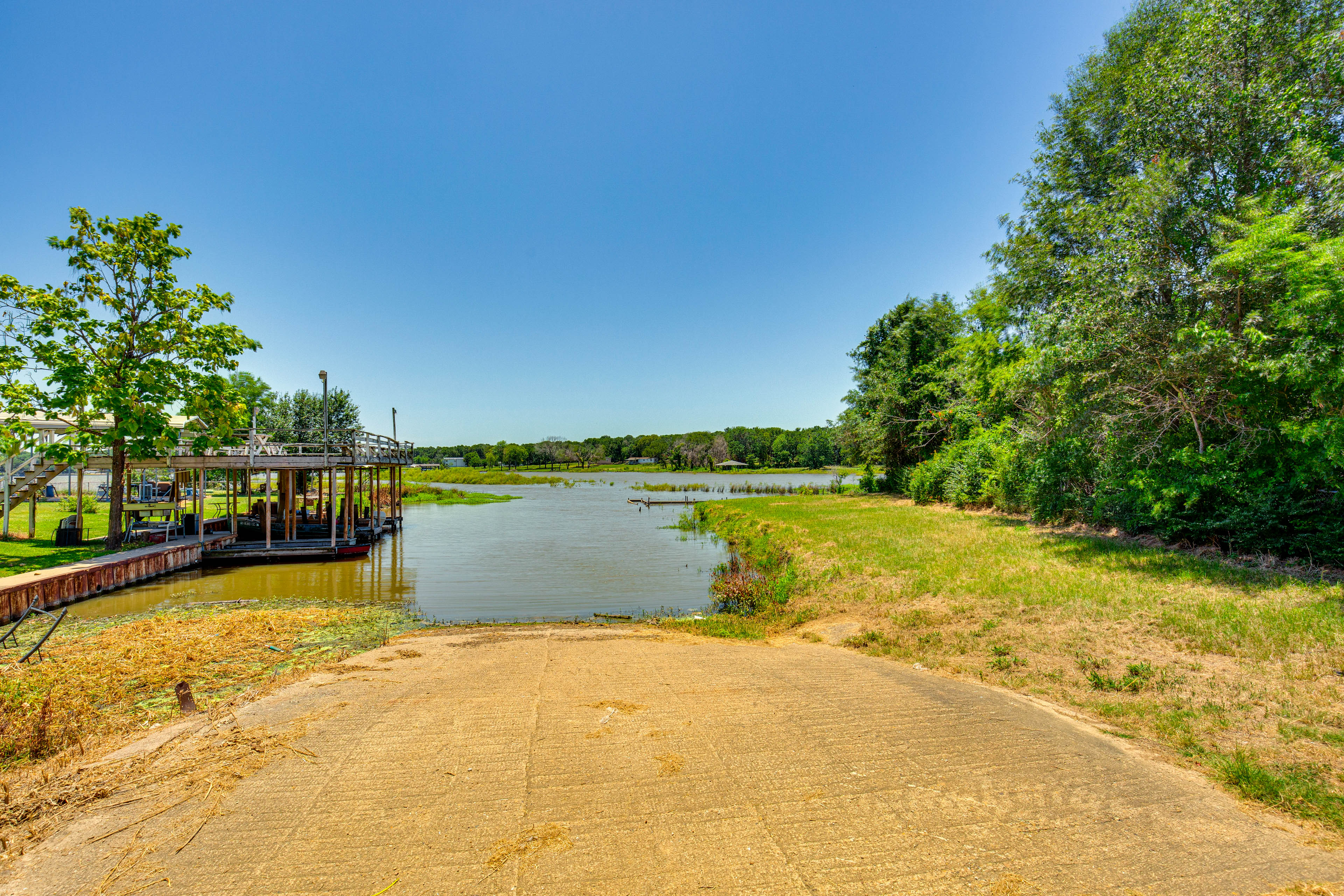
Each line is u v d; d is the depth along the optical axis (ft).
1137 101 41.32
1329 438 25.04
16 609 37.73
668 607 44.19
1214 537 33.22
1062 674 21.15
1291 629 20.77
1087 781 13.29
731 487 207.41
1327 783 13.04
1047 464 49.93
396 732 15.88
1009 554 39.11
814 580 40.96
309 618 37.93
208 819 11.60
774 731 15.97
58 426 61.21
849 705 18.17
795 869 10.05
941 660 23.94
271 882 9.72
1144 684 19.25
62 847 10.75
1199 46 37.17
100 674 24.75
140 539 60.29
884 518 67.36
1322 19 34.96
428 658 25.59
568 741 15.24
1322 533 27.55
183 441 64.90
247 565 60.85
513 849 10.54
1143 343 32.89
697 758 14.21
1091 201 55.01
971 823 11.51
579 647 28.25
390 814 11.69
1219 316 30.96
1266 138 35.17
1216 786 13.16
